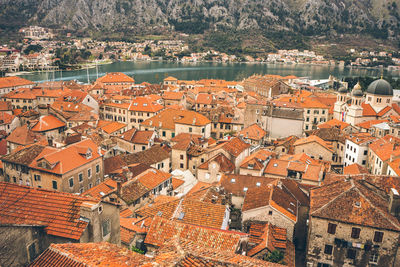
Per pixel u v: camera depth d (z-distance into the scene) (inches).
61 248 1117.7
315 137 4451.3
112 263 1016.2
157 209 2257.6
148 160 3838.6
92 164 3235.7
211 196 2618.1
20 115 5880.9
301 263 2455.7
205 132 5344.5
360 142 4340.6
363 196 2273.6
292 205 2628.0
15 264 1261.1
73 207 1462.8
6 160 3282.5
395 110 5969.5
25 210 1461.6
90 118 5374.0
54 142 3865.7
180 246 1056.2
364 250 2185.0
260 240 2182.6
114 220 1617.9
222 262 930.7
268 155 3836.1
